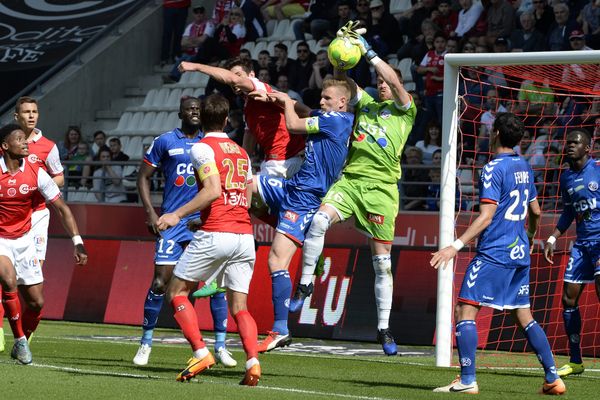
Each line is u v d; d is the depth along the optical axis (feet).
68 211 74.79
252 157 150.20
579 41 137.39
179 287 60.13
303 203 76.74
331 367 78.89
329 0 174.40
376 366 81.10
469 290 61.16
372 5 173.99
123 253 126.11
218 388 57.77
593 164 81.56
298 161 80.48
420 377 72.59
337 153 76.48
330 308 110.63
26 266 73.67
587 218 80.84
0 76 194.29
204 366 59.98
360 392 60.85
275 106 79.46
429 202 133.39
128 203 147.43
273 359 84.58
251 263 60.34
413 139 145.79
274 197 78.02
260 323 114.11
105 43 195.21
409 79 159.43
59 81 188.55
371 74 153.69
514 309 63.31
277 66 161.38
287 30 186.50
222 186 58.90
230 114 153.38
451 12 155.22
